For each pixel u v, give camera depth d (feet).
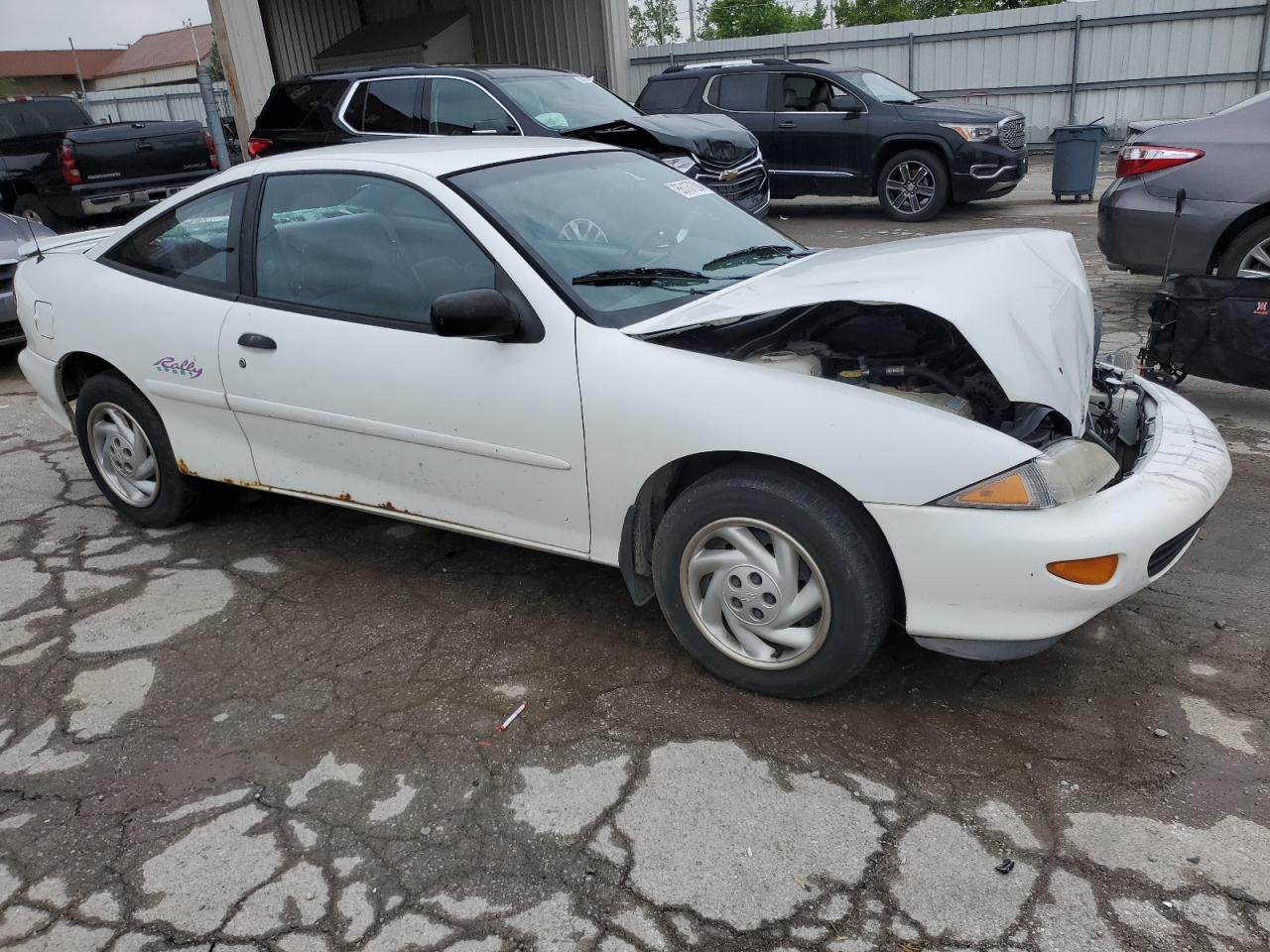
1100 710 9.61
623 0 55.01
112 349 13.61
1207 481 9.43
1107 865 7.71
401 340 11.13
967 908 7.37
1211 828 8.04
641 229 11.96
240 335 12.35
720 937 7.22
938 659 10.57
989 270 9.77
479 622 11.75
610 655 10.93
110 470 14.69
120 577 13.21
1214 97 54.95
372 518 14.85
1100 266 29.37
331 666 10.96
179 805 8.87
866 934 7.19
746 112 42.14
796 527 9.09
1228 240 20.77
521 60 57.98
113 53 202.69
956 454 8.52
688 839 8.16
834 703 9.91
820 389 9.09
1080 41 56.70
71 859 8.29
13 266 23.16
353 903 7.68
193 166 39.86
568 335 10.11
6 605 12.57
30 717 10.27
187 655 11.28
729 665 10.00
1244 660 10.26
